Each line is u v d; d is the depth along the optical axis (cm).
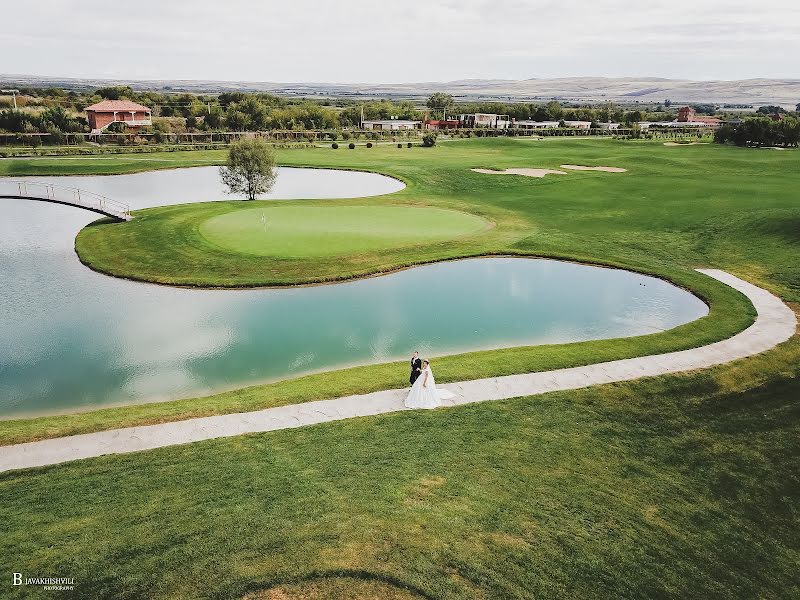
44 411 1780
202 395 1875
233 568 1031
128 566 1039
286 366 2078
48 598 966
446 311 2614
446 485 1310
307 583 998
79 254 3369
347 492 1268
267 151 5038
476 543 1120
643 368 1984
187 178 6762
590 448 1507
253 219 4062
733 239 3725
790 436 1591
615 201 4959
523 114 17400
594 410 1706
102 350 2195
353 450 1462
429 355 2166
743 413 1709
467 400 1755
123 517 1184
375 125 14488
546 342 2305
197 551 1075
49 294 2789
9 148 8362
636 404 1748
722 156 8019
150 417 1647
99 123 11206
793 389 1845
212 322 2467
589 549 1134
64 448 1481
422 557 1069
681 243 3688
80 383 1948
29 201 5259
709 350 2136
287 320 2494
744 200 4825
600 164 7206
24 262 3306
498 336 2359
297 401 1741
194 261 3172
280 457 1427
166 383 1953
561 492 1311
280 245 3422
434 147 9550
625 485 1358
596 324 2494
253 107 13512
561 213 4531
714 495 1341
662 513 1266
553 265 3288
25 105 13900
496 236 3753
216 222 3956
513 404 1730
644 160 7481
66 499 1252
